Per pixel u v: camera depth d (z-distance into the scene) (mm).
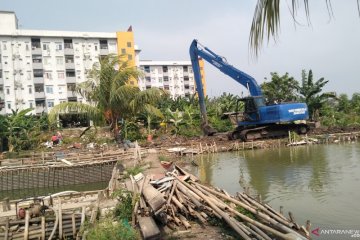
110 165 22781
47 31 49281
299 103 29391
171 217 8938
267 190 13094
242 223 8281
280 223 7965
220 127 36500
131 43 53969
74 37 50938
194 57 30734
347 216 9461
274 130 30156
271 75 41125
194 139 32031
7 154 29062
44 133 36656
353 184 13125
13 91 47438
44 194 19734
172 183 10477
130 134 32375
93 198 12125
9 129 32062
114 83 25375
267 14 3238
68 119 41750
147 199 9102
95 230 8133
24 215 9625
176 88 76062
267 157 22234
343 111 45344
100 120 27297
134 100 26016
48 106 49031
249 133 29391
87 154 24953
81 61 51312
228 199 9492
